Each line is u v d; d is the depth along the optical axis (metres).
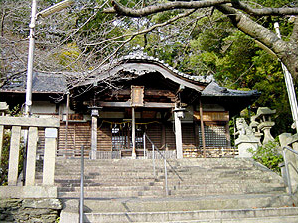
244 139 13.50
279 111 18.66
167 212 5.79
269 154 11.86
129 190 8.24
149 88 15.91
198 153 17.34
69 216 5.20
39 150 11.05
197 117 18.19
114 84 13.72
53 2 14.48
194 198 7.33
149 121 17.81
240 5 5.01
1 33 10.46
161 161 11.43
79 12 8.81
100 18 9.62
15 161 5.32
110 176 9.34
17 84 16.11
